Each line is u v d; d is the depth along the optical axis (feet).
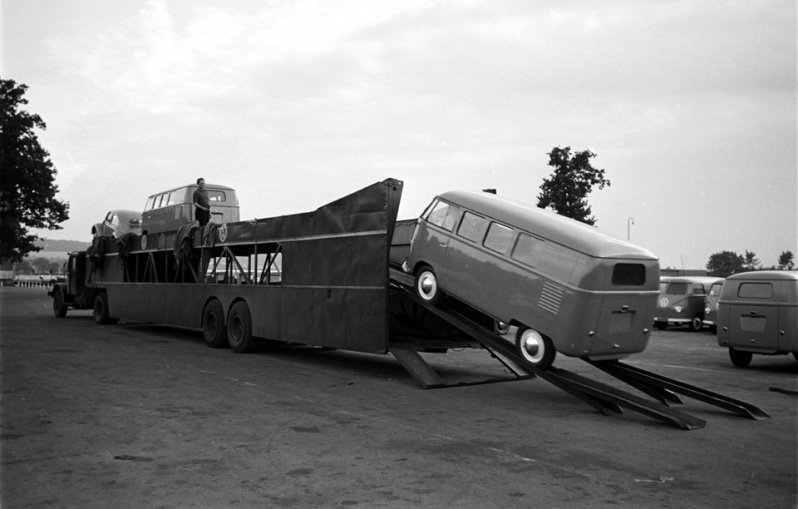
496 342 31.12
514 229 30.22
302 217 39.91
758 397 31.40
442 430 22.79
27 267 517.55
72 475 17.06
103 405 26.00
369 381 34.01
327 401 27.94
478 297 31.42
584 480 17.15
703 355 50.88
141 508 14.69
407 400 28.63
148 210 76.54
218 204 70.33
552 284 27.78
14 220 161.89
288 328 40.60
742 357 43.91
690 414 27.12
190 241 53.01
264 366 38.93
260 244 44.68
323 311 37.63
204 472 17.42
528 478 17.21
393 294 37.37
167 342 51.57
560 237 28.07
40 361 38.58
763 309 41.60
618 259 26.96
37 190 164.66
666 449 20.71
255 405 26.63
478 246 31.68
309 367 39.04
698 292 81.76
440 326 38.70
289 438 21.21
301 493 15.79
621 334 27.91
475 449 20.17
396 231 41.24
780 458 19.77
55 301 79.56
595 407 26.37
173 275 58.18
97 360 39.50
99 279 70.79
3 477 16.87
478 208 32.37
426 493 15.87
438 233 34.19
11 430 21.81
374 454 19.40
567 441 21.52
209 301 49.42
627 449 20.62
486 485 16.56
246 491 15.90
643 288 28.14
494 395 30.48
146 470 17.56
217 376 34.30
